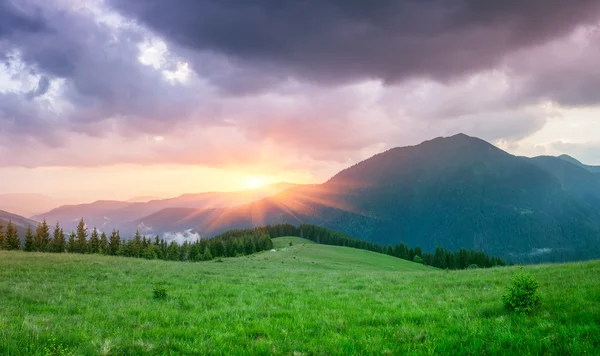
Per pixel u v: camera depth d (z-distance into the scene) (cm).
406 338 882
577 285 1442
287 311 1273
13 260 2983
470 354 733
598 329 801
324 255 9700
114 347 777
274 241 16650
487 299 1383
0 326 885
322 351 795
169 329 978
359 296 1648
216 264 4381
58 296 1487
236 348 818
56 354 718
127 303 1398
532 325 914
